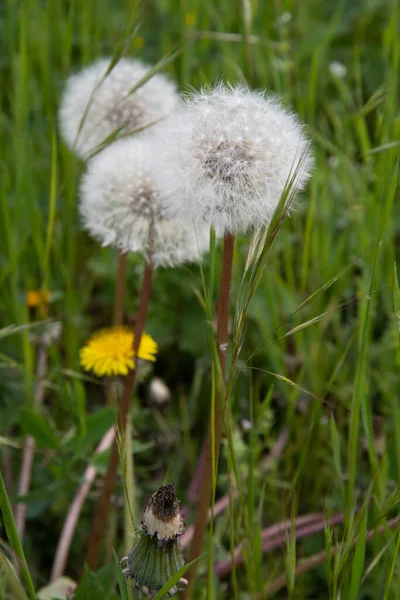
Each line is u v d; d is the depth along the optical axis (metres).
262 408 0.50
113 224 0.50
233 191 0.44
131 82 0.57
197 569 0.50
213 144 0.44
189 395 0.64
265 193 0.44
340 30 0.88
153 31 0.91
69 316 0.61
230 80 0.68
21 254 0.64
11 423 0.58
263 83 0.70
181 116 0.46
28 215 0.64
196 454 0.61
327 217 0.63
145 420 0.62
